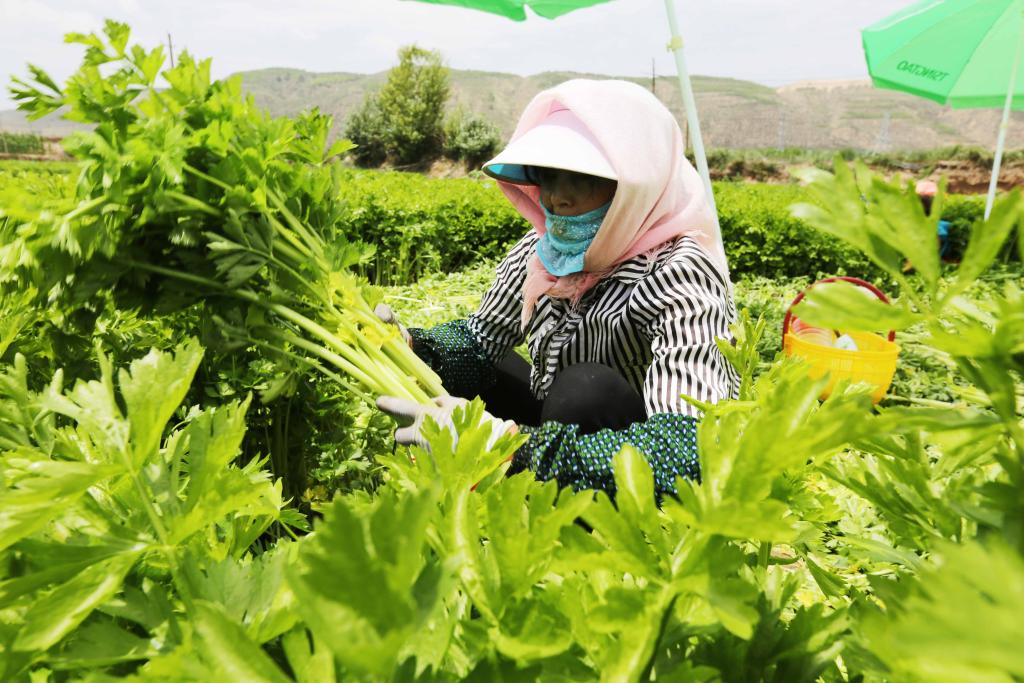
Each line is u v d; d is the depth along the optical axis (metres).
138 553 0.41
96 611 0.45
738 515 0.31
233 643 0.31
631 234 1.87
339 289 1.88
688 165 2.10
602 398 1.73
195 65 1.70
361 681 0.31
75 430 0.70
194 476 0.42
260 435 2.16
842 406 0.31
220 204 1.66
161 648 0.40
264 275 1.89
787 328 3.71
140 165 1.49
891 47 6.61
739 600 0.31
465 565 0.39
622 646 0.32
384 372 1.86
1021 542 0.32
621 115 1.82
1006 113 6.05
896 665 0.27
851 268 8.58
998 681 0.21
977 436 0.33
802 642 0.39
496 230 9.02
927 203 7.43
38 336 1.65
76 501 0.42
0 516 0.38
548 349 2.15
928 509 0.47
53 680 0.42
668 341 1.73
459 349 2.38
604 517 0.34
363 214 8.07
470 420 0.57
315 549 0.28
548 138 1.86
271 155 1.72
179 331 2.12
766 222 8.88
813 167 0.34
